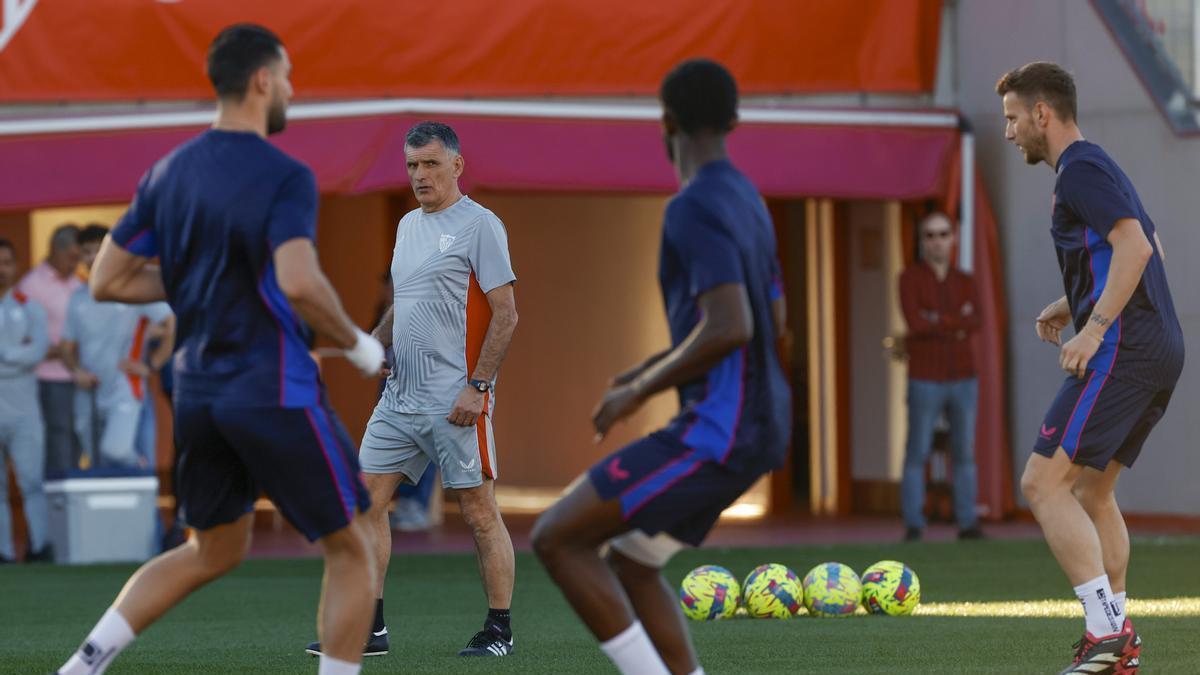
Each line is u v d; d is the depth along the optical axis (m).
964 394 46.31
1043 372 51.72
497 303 25.14
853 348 57.06
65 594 35.97
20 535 53.66
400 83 48.44
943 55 54.47
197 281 16.73
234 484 17.45
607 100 49.94
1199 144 48.88
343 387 61.09
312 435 16.73
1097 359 20.97
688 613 29.91
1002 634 27.05
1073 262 21.42
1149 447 50.06
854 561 41.22
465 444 25.00
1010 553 42.88
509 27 49.16
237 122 17.02
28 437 44.56
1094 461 20.86
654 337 57.78
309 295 16.20
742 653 24.80
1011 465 52.84
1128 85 50.56
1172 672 21.91
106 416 45.06
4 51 48.53
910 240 53.75
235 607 33.50
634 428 59.06
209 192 16.58
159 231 16.98
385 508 25.53
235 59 16.97
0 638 28.14
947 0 54.47
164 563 17.72
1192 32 51.25
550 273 62.38
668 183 48.25
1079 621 29.03
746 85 51.06
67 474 43.62
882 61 52.44
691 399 16.70
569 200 61.59
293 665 24.00
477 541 25.38
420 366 25.19
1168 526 48.62
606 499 16.27
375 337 26.02
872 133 51.09
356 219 61.41
